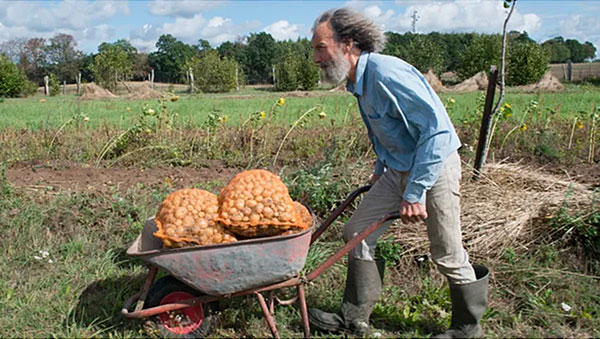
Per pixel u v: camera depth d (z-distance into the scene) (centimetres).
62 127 904
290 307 412
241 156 826
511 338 379
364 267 369
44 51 6881
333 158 637
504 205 526
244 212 334
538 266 465
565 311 407
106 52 4366
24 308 409
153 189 637
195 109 1777
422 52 4334
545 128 883
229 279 335
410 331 388
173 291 354
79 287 443
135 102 2381
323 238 522
